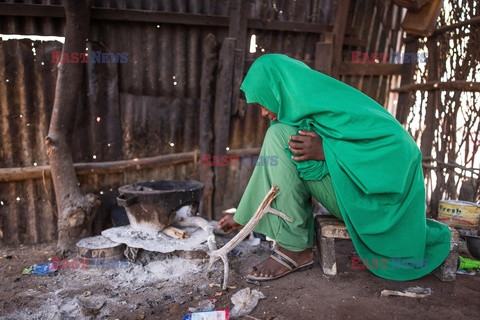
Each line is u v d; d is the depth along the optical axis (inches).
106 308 80.9
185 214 114.7
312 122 87.7
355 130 84.0
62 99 111.6
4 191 116.4
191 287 89.2
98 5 118.2
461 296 84.7
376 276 93.4
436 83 137.5
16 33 111.9
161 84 131.7
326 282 89.6
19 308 81.3
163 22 125.6
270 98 91.6
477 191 124.1
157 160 132.2
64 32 116.0
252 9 137.5
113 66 123.0
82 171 121.1
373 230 84.8
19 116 115.6
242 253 107.4
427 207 145.8
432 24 138.9
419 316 76.6
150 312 79.1
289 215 87.2
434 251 90.9
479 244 102.1
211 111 138.0
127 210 105.2
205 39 132.6
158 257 102.3
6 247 118.0
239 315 76.9
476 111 123.1
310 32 147.9
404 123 159.0
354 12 154.6
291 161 85.7
